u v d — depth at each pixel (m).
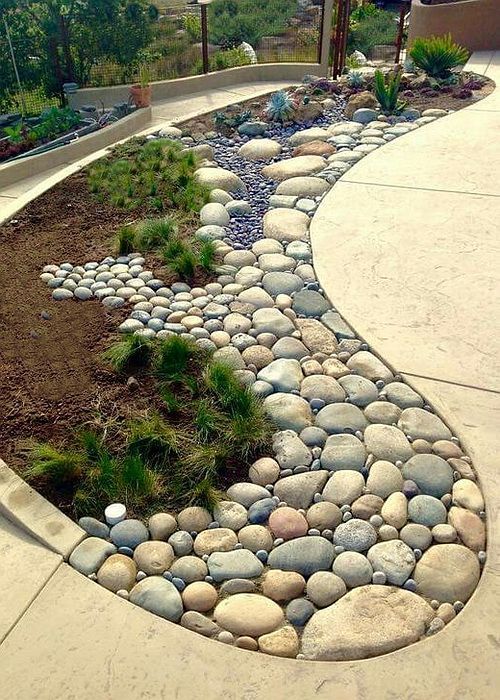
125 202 5.17
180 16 13.59
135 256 4.40
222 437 2.87
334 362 3.38
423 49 8.23
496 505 2.55
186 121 7.21
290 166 5.75
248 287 4.04
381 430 2.91
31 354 3.44
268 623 2.14
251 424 2.91
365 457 2.78
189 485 2.66
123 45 8.98
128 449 2.80
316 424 2.98
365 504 2.55
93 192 5.43
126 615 2.16
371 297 3.90
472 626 2.11
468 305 3.79
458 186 5.33
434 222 4.77
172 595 2.21
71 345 3.51
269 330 3.62
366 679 1.97
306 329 3.64
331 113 7.28
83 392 3.16
